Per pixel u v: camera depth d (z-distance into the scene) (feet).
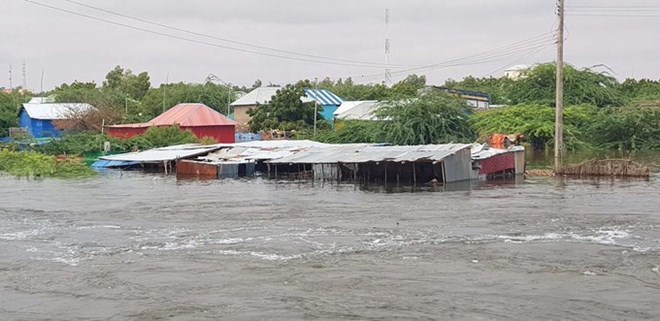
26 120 243.19
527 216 88.48
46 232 82.23
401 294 53.36
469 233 76.95
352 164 141.28
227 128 217.77
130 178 150.30
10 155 169.17
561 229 79.00
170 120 214.48
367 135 194.39
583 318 47.60
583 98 230.68
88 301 53.42
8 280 59.93
